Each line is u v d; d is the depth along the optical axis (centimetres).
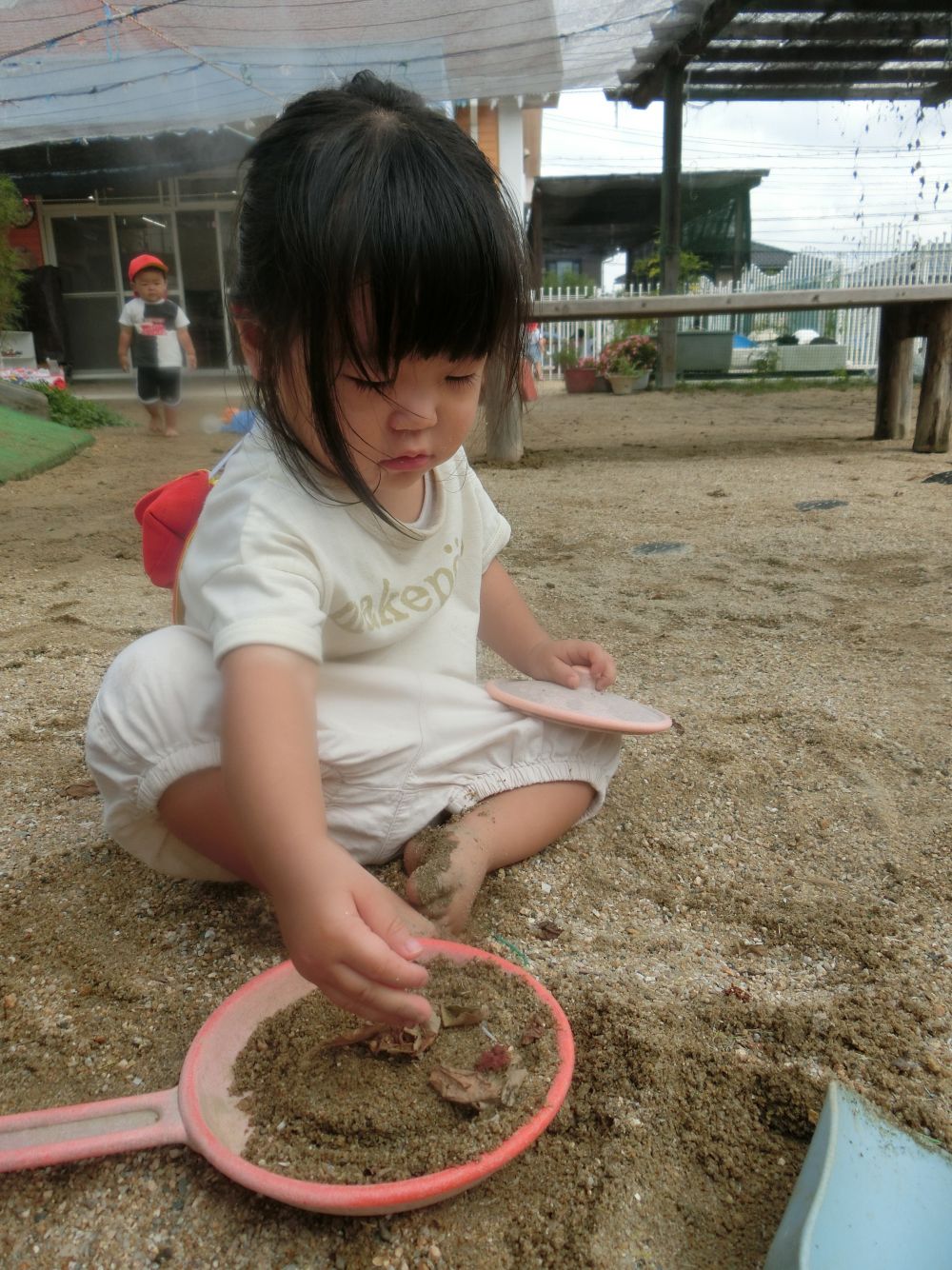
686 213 1500
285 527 106
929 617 255
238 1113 92
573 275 1642
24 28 571
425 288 89
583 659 155
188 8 557
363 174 90
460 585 140
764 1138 95
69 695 208
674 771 168
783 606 268
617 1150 92
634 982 115
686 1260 83
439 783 131
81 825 153
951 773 167
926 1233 79
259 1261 81
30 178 980
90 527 397
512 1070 92
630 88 1045
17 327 1006
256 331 102
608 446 623
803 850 145
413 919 112
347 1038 96
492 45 653
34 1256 82
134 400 1020
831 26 838
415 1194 79
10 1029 107
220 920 127
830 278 1371
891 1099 98
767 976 117
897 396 609
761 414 823
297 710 94
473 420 105
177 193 1097
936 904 131
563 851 143
